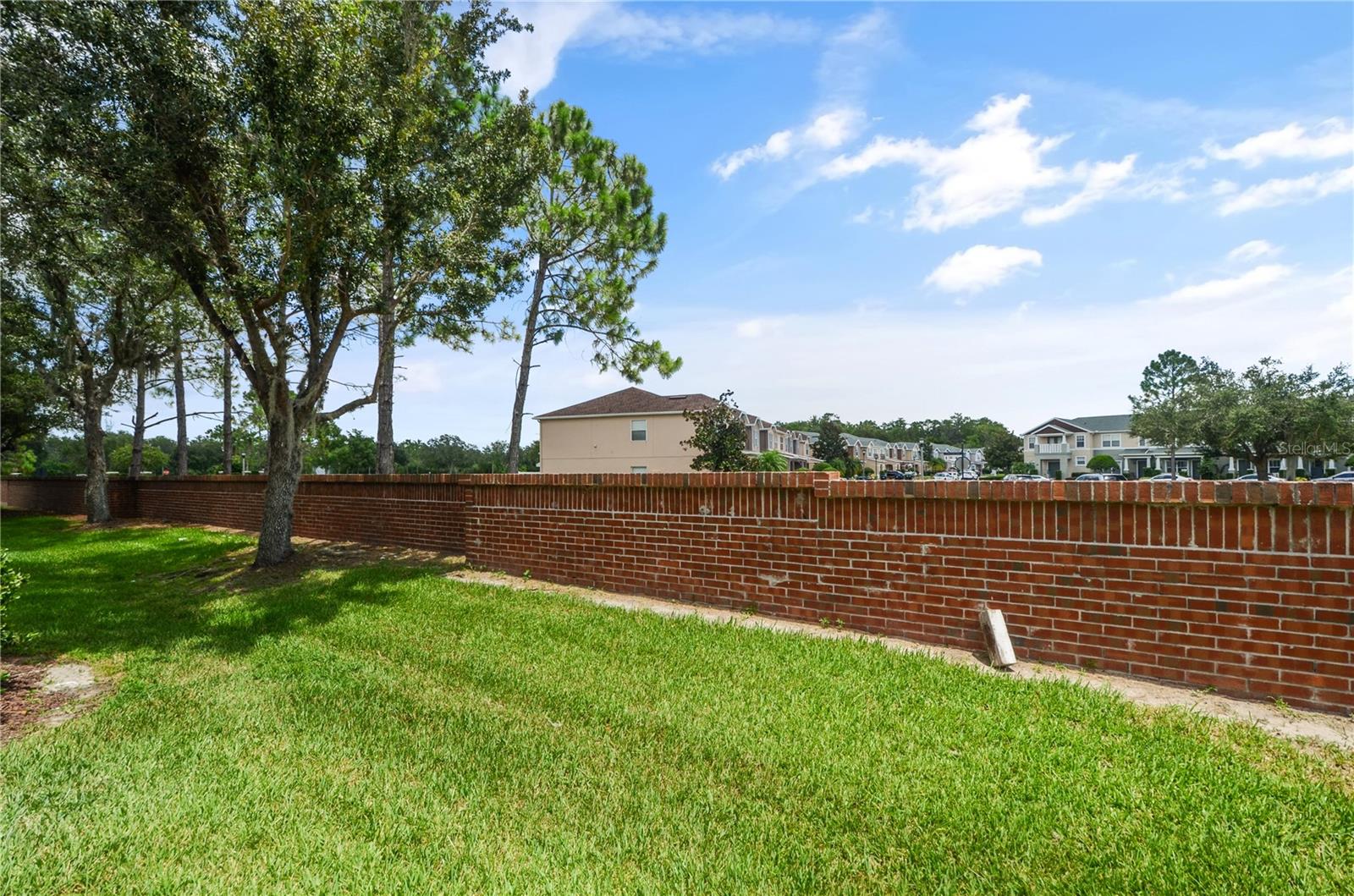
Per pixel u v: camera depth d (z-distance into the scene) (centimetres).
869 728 372
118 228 800
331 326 1098
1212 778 310
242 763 345
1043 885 245
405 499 1109
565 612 639
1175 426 4697
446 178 921
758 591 631
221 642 570
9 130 714
